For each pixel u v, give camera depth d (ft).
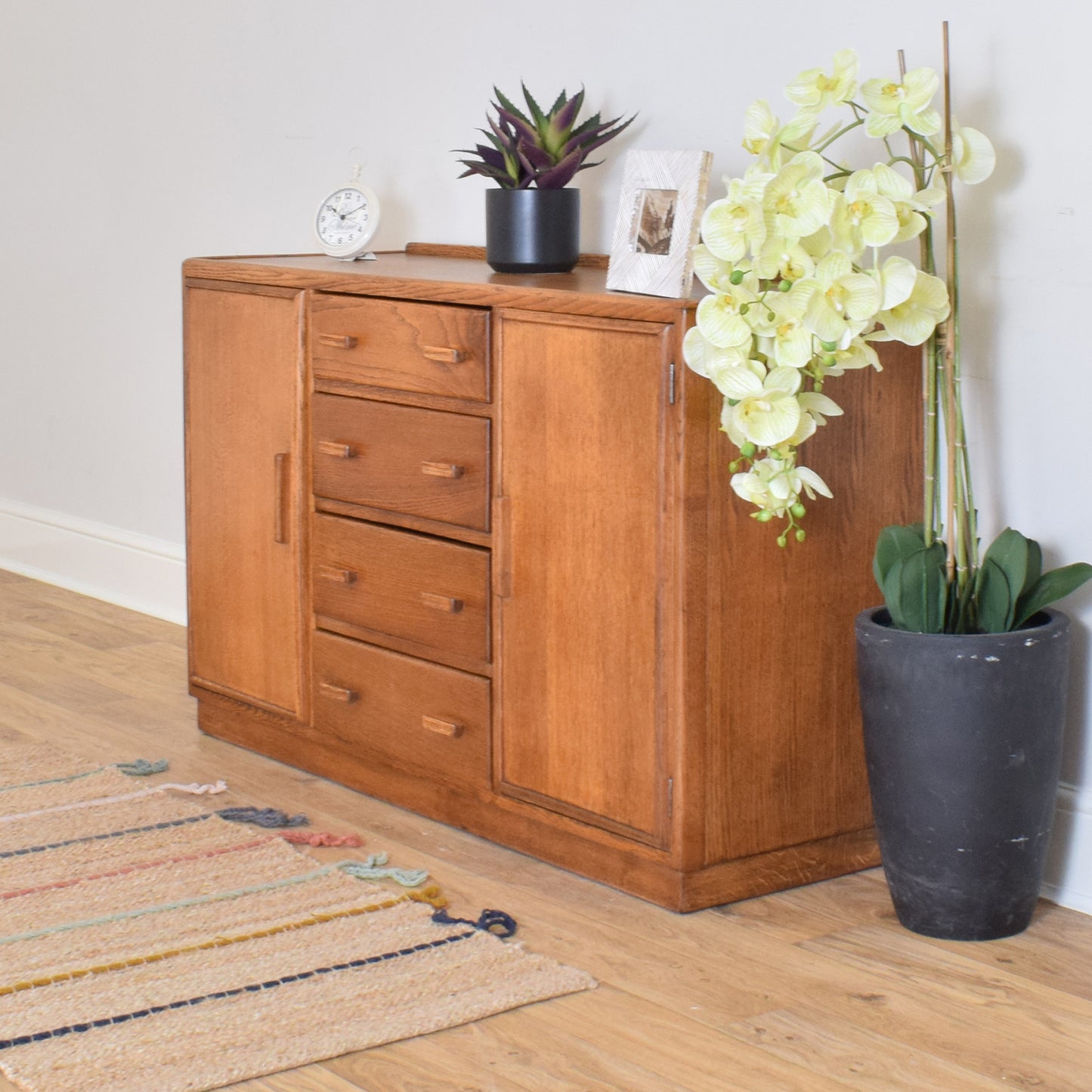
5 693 10.56
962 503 6.86
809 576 7.32
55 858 7.70
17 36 13.53
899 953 6.81
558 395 7.33
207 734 9.86
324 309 8.61
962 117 7.42
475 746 8.04
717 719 7.13
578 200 8.79
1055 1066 5.87
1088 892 7.32
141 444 12.76
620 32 8.95
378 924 7.00
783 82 8.14
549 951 6.82
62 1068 5.72
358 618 8.63
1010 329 7.38
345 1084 5.70
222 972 6.52
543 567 7.54
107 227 12.82
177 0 11.93
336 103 10.86
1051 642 6.61
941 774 6.66
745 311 6.38
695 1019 6.21
